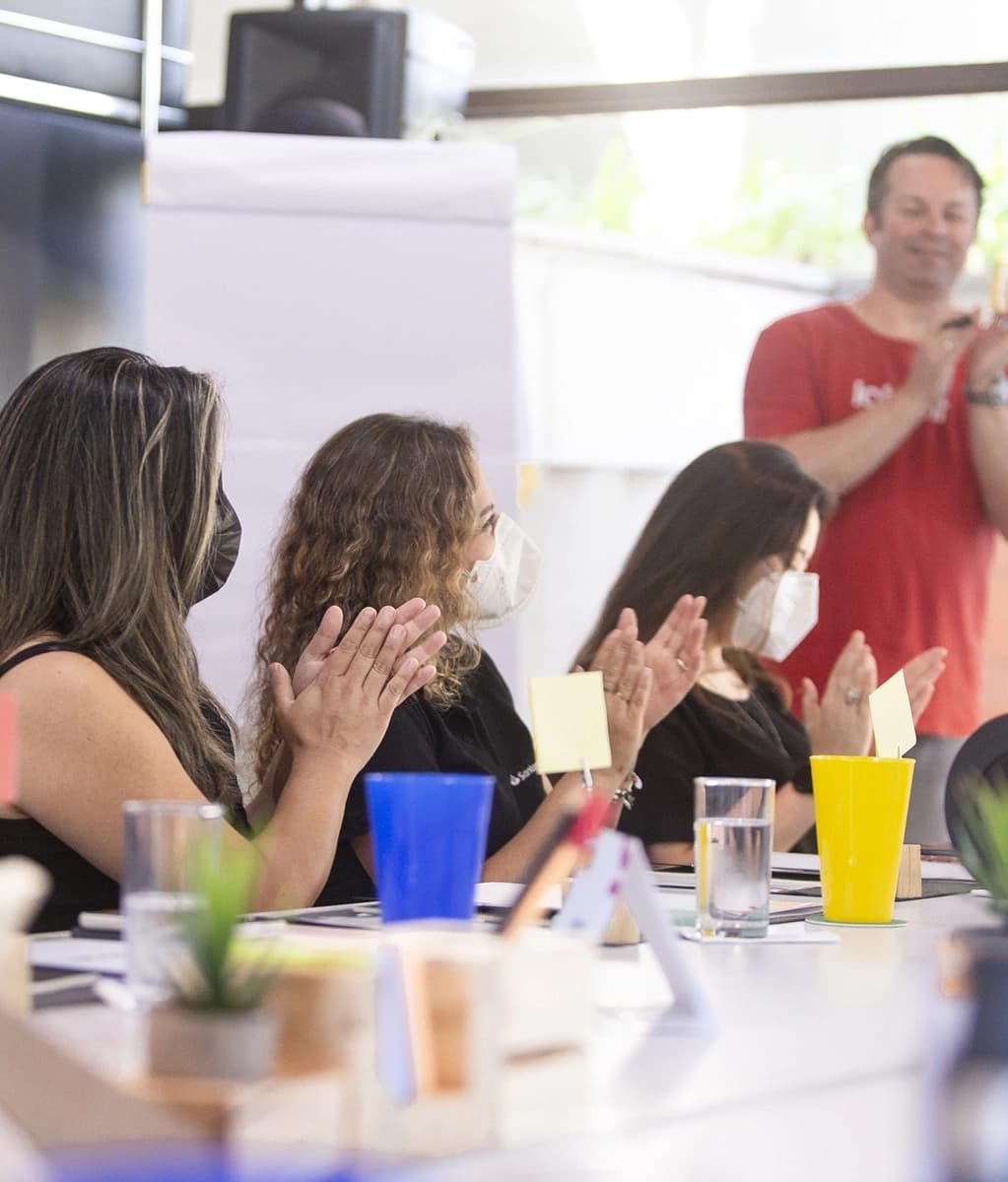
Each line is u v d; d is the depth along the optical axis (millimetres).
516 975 886
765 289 4773
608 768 2236
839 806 1605
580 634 4602
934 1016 744
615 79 4637
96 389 1911
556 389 4551
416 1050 704
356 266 3494
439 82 4145
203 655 3393
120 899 1864
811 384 4418
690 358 4707
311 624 2461
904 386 4348
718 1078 845
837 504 4348
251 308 3473
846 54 4496
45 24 3783
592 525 4617
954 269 4332
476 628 2891
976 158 4520
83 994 1044
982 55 4406
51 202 3844
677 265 4672
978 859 1369
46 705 1800
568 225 4672
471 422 3508
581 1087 816
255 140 3465
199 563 1991
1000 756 1871
